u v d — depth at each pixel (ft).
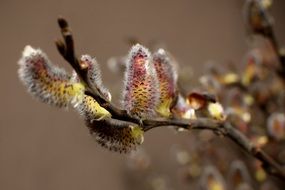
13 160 2.72
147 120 1.09
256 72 1.65
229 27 2.87
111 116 1.06
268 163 1.29
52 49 2.72
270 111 1.77
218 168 1.95
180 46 2.84
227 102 1.57
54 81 1.00
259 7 1.53
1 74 2.81
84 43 2.73
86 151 2.70
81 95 1.01
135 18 2.84
